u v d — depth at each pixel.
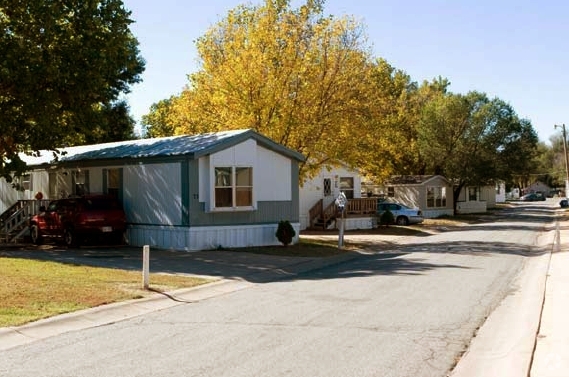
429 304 11.24
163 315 10.41
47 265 15.96
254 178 22.78
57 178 27.42
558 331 8.87
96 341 8.46
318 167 28.69
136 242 23.50
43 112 19.39
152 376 6.77
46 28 18.66
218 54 28.72
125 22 20.64
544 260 18.91
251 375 6.80
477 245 24.98
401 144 39.12
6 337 8.62
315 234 32.12
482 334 8.85
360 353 7.73
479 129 53.03
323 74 27.09
